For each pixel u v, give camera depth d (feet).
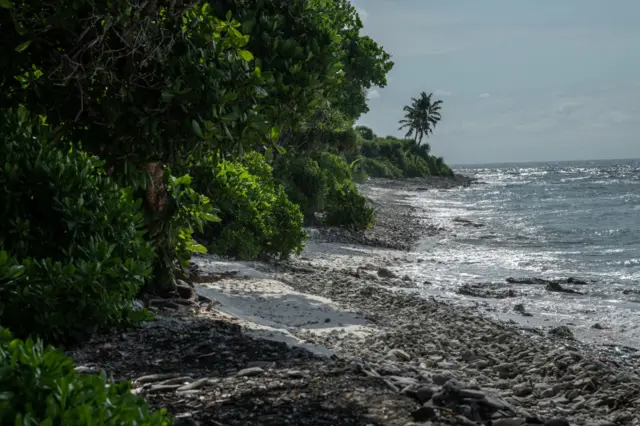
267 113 40.65
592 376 33.24
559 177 529.45
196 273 49.80
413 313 49.83
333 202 113.39
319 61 45.60
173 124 30.96
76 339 26.35
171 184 37.06
